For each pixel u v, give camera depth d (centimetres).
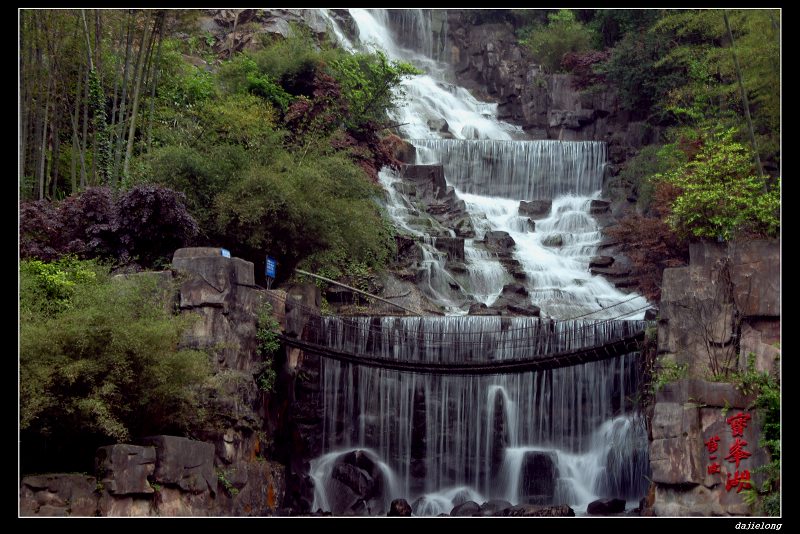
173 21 3569
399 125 4228
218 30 4397
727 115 3641
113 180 2741
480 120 4941
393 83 3941
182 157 2602
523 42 5234
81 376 1786
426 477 2631
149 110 3197
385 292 3200
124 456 1753
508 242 3703
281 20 4475
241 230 2544
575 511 2461
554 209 4084
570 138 4562
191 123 3216
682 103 4038
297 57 3778
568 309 3306
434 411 2667
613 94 4497
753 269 2144
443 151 4266
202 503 1916
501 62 5250
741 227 2573
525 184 4216
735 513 1927
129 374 1820
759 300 2123
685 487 1978
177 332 1936
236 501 2041
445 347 2656
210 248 2252
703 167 2725
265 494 2178
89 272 2088
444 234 3666
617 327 2491
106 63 3222
